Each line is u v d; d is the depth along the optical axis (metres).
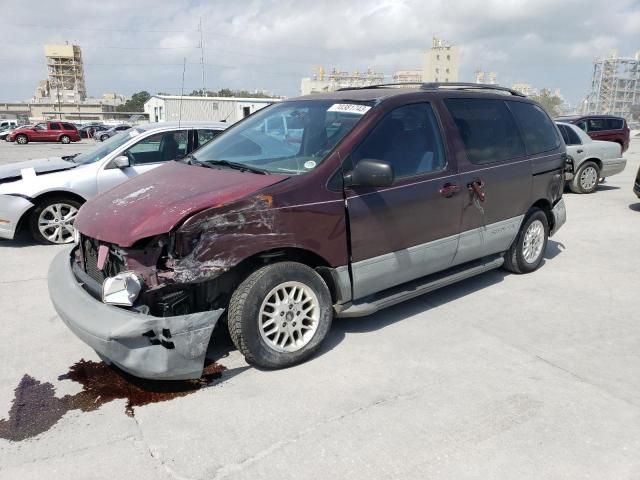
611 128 15.27
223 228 3.24
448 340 4.13
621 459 2.74
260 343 3.50
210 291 3.43
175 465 2.70
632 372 3.65
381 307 4.08
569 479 2.59
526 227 5.52
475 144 4.70
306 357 3.73
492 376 3.58
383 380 3.52
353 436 2.92
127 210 3.40
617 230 7.95
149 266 3.17
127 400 3.30
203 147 4.70
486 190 4.71
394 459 2.73
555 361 3.81
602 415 3.12
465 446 2.83
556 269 5.98
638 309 4.81
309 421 3.06
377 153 3.96
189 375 3.27
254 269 3.54
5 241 7.25
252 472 2.64
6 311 4.74
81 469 2.67
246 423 3.04
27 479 2.60
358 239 3.82
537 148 5.43
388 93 4.33
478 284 5.45
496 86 5.25
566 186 11.61
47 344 4.08
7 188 6.70
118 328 3.02
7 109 127.12
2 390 3.42
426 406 3.21
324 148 3.84
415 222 4.15
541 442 2.87
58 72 143.75
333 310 3.93
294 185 3.53
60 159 7.85
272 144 4.18
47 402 3.28
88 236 3.45
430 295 5.14
